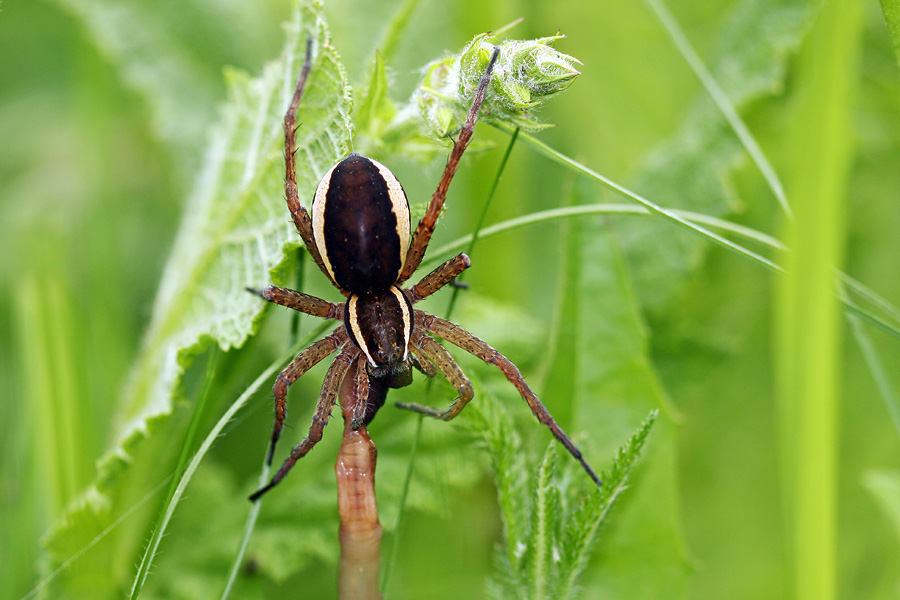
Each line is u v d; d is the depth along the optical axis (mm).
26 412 263
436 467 262
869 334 280
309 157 249
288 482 264
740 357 281
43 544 254
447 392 253
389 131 249
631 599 250
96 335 277
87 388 267
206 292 253
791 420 232
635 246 278
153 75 284
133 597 238
